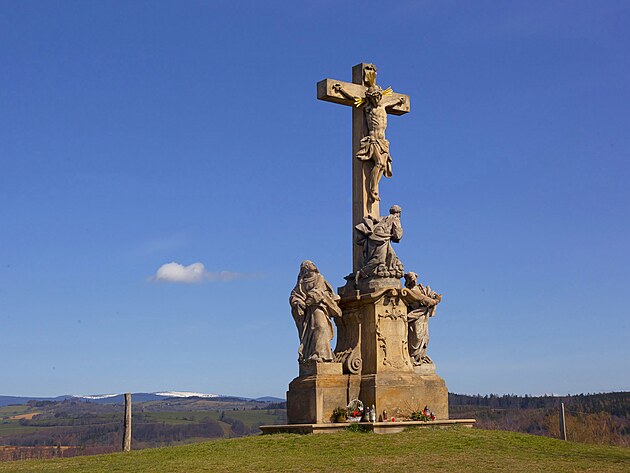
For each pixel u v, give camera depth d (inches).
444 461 1087.0
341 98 1520.7
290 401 1418.6
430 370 1491.1
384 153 1514.5
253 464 1075.3
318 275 1434.5
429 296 1526.8
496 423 2370.8
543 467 1051.9
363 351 1435.8
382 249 1448.1
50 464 1149.7
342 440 1234.6
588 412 2284.7
